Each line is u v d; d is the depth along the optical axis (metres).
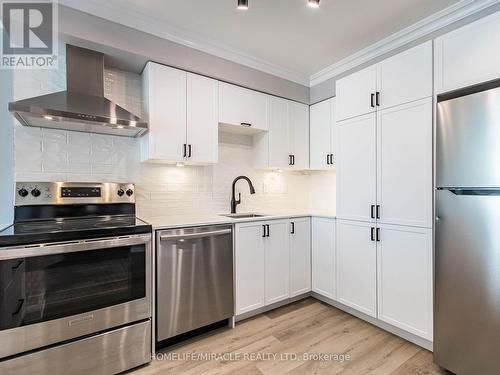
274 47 2.48
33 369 1.41
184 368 1.73
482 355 1.48
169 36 2.17
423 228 1.87
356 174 2.33
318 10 1.95
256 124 2.76
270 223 2.52
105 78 2.23
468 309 1.54
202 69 2.36
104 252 1.63
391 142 2.07
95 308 1.59
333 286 2.56
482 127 1.48
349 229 2.40
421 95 1.89
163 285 1.89
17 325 1.38
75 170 2.09
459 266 1.58
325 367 1.73
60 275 1.49
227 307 2.21
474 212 1.52
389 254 2.08
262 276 2.45
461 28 1.69
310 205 3.56
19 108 1.55
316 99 3.12
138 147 2.38
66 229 1.57
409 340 2.01
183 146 2.28
